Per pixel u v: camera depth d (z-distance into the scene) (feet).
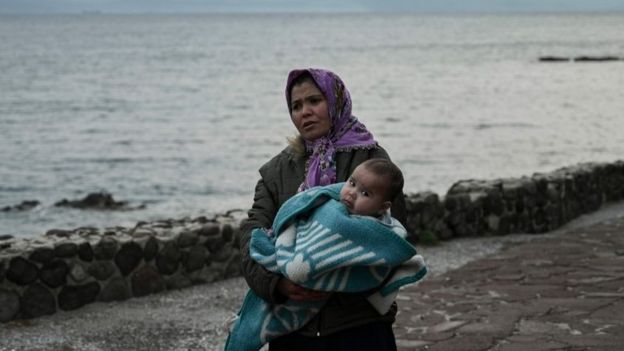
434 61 351.67
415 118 147.02
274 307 10.78
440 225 37.32
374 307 10.64
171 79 257.96
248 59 374.43
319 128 11.27
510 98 187.21
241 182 86.07
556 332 21.54
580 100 180.34
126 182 86.63
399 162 95.86
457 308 24.44
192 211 71.05
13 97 194.59
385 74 271.90
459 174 87.51
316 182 11.09
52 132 131.64
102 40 624.18
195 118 153.48
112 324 24.07
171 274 27.96
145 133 130.21
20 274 24.12
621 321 22.43
